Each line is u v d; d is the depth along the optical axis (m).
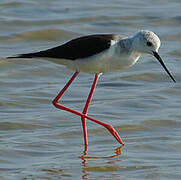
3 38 19.59
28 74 16.75
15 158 10.96
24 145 11.58
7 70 16.88
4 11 22.27
